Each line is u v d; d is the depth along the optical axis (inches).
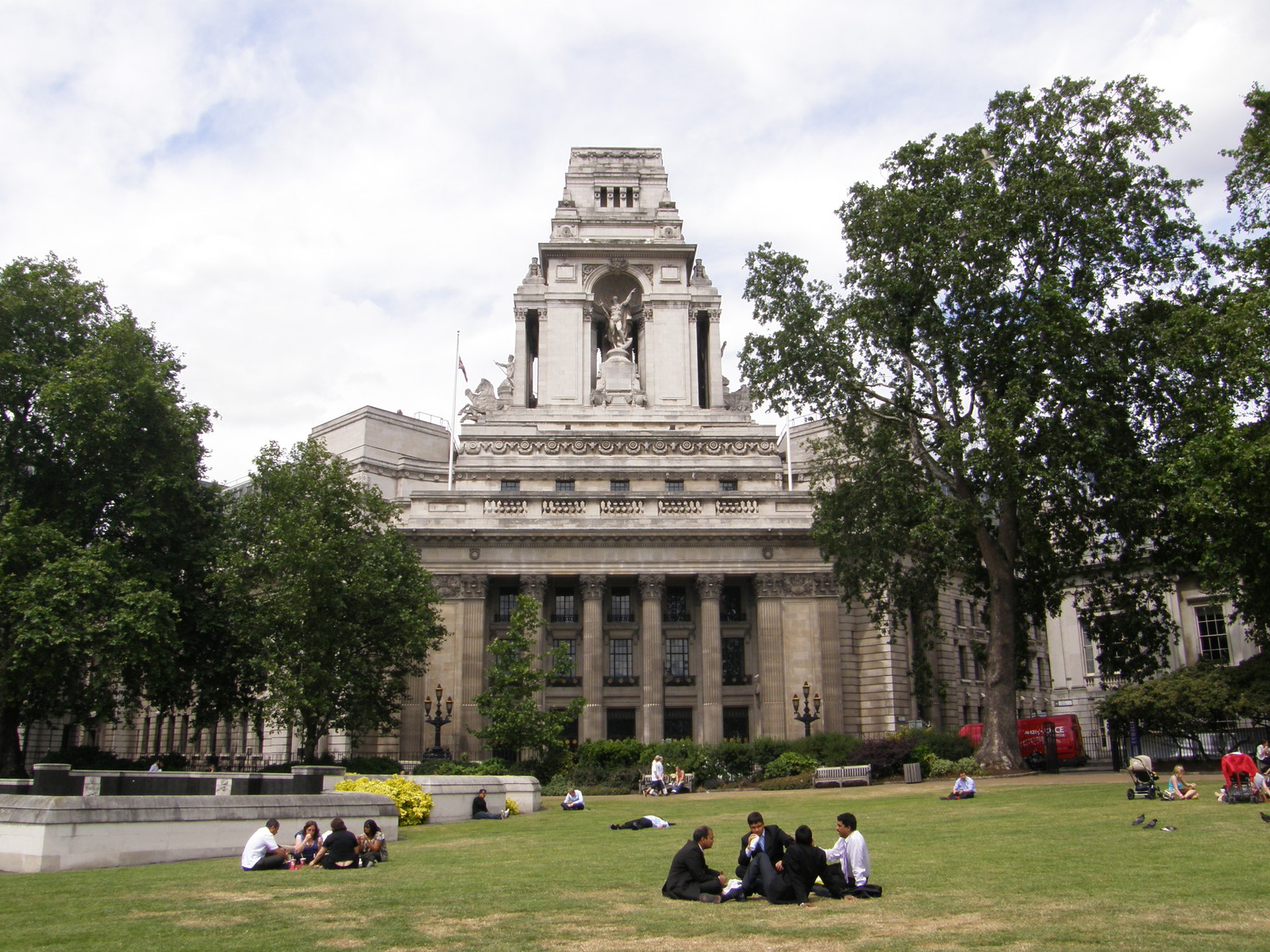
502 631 3179.1
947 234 1974.7
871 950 541.3
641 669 3161.9
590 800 2196.1
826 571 3144.7
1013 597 2086.6
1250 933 550.6
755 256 2283.5
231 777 1336.1
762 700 3070.9
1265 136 1827.0
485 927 632.4
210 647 2561.5
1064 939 550.9
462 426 3523.6
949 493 2256.4
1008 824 1176.8
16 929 638.5
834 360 2170.3
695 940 580.4
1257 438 1765.5
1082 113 2042.3
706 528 3132.4
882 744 2354.8
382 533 2736.2
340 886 824.9
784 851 751.1
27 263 2404.0
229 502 2694.4
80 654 2191.2
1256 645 2272.4
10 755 2342.5
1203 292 1996.8
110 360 2305.6
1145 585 2096.5
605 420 3619.6
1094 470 1926.7
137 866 998.4
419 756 2955.2
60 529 2244.1
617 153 4114.2
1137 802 1318.9
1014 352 1951.3
